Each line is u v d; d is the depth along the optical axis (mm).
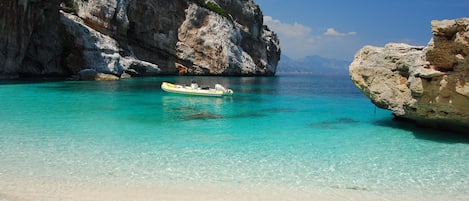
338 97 37188
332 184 11156
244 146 15438
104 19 59250
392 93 19656
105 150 14148
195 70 73438
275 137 17344
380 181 11500
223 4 84438
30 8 43500
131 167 12195
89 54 53219
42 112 22297
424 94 16734
